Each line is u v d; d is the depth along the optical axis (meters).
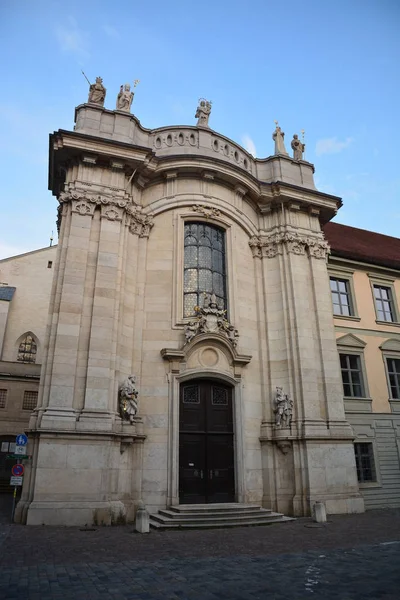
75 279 15.34
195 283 18.48
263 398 18.20
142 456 15.34
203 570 7.81
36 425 13.59
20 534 11.09
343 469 17.19
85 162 16.72
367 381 21.77
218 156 20.28
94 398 14.23
